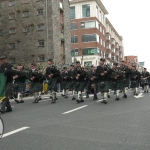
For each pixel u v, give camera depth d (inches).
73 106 384.5
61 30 1339.8
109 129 222.7
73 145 175.9
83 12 1795.0
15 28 1327.5
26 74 488.7
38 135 205.6
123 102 422.6
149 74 708.7
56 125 243.0
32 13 1289.4
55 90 452.1
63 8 1378.0
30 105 417.7
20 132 216.5
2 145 178.7
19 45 1311.5
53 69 450.3
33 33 1280.8
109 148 167.5
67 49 1403.8
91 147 170.4
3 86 317.1
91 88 525.3
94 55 1736.0
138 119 265.7
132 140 186.5
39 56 1261.1
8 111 342.3
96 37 1750.7
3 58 318.7
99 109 343.6
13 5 1338.6
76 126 237.1
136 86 586.9
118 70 479.5
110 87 426.0
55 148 169.3
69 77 576.4
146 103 398.3
